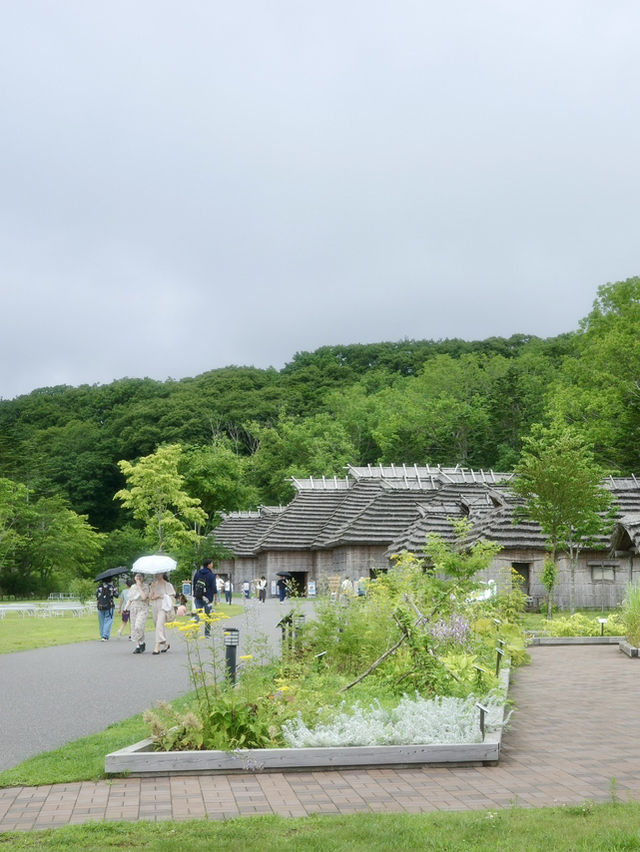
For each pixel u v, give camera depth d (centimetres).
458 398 10669
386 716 1034
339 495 7575
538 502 3741
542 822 680
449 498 5741
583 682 1666
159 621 2289
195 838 653
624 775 880
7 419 14162
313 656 1425
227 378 14012
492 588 2066
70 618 4569
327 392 12769
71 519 8469
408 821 695
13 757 1001
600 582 4122
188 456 9044
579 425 7044
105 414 13925
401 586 1706
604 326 7450
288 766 898
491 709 1123
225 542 7900
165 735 938
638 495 4588
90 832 677
